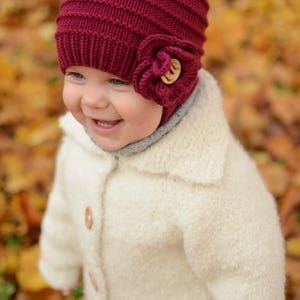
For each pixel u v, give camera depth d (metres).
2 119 2.67
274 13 3.40
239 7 3.44
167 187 1.21
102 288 1.40
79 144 1.36
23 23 3.36
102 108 1.12
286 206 2.24
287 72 2.93
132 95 1.09
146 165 1.21
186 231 1.20
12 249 2.16
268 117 2.71
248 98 2.77
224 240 1.19
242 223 1.19
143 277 1.33
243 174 1.22
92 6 1.05
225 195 1.18
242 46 3.13
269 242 1.21
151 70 1.03
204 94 1.22
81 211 1.38
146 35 1.05
